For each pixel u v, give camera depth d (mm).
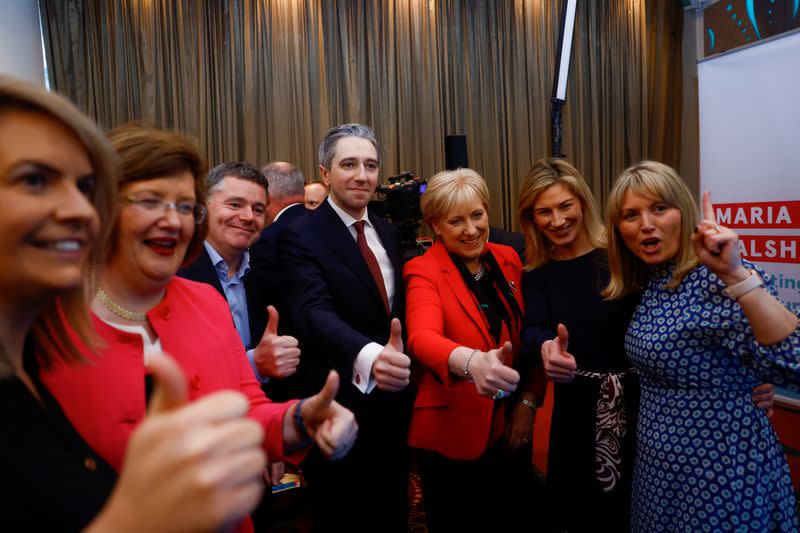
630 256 1470
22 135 453
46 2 3889
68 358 604
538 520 1935
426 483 1800
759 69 2631
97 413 745
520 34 4793
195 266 1667
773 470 1220
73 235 480
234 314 1847
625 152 5047
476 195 1764
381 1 4551
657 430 1289
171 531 332
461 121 4754
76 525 465
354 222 2004
